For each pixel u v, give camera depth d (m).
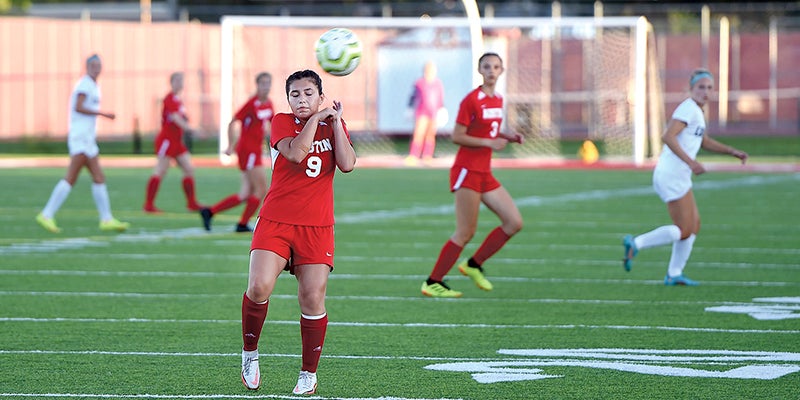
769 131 154.00
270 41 134.75
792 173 103.31
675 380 27.38
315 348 25.41
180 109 67.62
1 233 59.53
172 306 38.62
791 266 49.19
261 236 25.12
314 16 170.38
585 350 31.27
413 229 62.88
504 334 33.72
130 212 70.31
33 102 128.62
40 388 26.38
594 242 57.66
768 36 156.12
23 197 79.31
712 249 54.91
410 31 133.62
